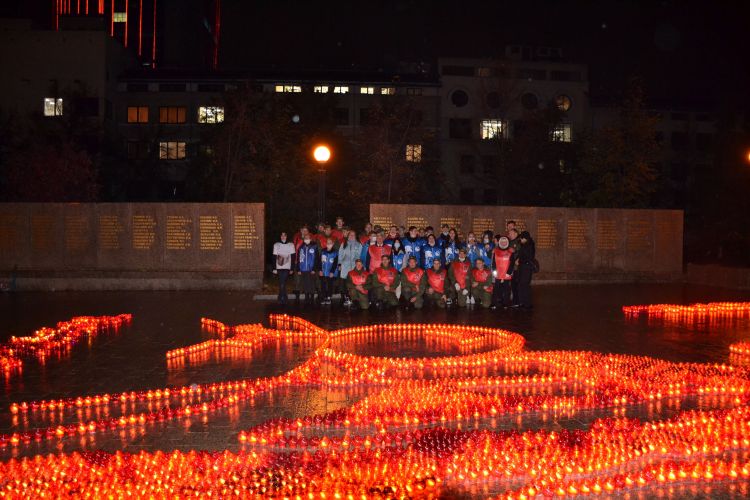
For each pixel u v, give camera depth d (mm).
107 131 52406
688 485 7254
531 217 30453
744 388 10875
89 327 17562
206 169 45250
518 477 7367
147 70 59781
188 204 28578
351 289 21094
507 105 55500
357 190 44625
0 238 28719
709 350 14539
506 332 16312
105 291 27391
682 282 31406
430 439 8281
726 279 29297
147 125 58281
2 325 18125
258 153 40844
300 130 47969
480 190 61781
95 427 9125
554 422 9391
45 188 38781
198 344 14820
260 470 7445
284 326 17906
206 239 28641
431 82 60156
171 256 28641
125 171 54094
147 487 6941
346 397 10641
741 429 8633
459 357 13148
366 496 6734
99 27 57594
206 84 58406
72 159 40625
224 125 42469
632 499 6895
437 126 60281
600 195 44906
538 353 13617
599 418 9523
